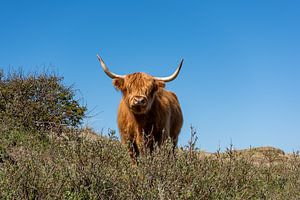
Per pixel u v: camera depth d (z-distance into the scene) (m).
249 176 6.55
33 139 8.90
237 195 5.71
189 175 5.52
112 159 5.82
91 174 5.37
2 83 11.44
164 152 5.81
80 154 5.62
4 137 8.77
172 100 10.48
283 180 7.33
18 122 10.35
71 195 5.11
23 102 10.84
